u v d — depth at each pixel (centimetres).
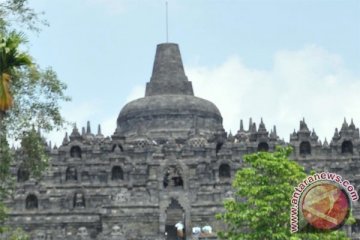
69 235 17088
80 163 18000
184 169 17450
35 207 17375
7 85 6994
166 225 17238
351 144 18125
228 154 17750
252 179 10162
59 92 8931
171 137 19400
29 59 7138
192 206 17200
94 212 17375
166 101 19875
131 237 16600
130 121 19962
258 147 18162
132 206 17162
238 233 10544
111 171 17912
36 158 9069
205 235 15725
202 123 19888
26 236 9712
